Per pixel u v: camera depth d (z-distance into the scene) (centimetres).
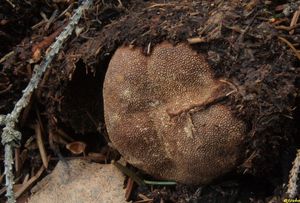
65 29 18
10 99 20
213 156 17
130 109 18
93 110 20
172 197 19
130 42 18
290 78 17
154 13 18
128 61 18
